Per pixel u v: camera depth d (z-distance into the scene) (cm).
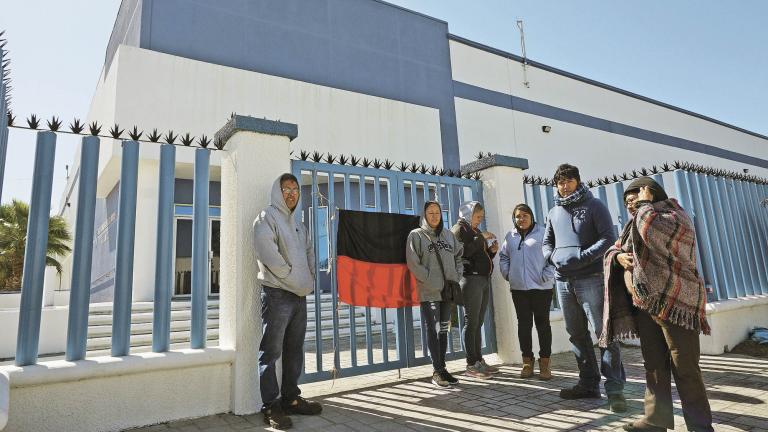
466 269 451
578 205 351
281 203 337
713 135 2442
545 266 429
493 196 539
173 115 990
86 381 292
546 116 1705
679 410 326
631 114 2023
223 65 1080
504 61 1647
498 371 459
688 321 240
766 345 525
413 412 337
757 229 638
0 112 263
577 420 308
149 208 969
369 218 442
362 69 1324
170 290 343
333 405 360
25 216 1662
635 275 256
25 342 287
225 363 344
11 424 265
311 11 1262
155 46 1022
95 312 803
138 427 305
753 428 279
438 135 1383
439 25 1521
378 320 907
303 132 1151
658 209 259
